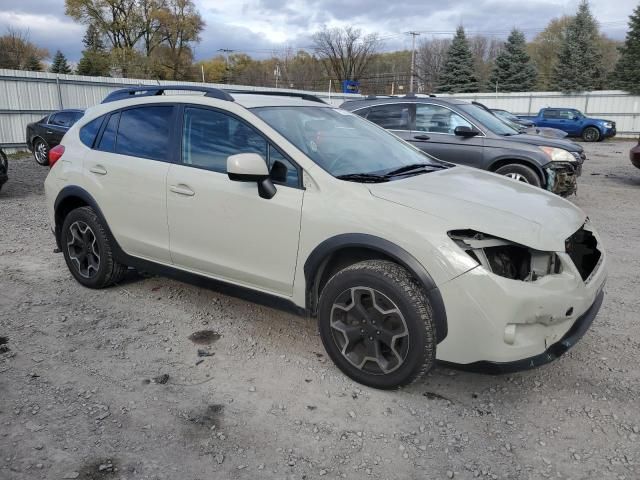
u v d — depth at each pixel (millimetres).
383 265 3068
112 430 2863
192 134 3990
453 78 51469
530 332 2887
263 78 75062
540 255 2926
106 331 4047
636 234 7176
